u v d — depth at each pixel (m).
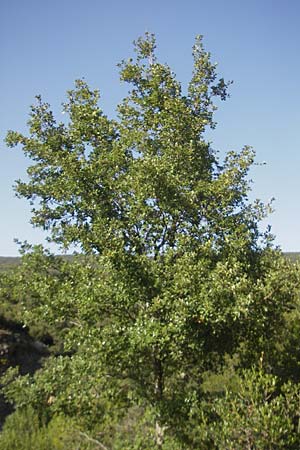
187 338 8.04
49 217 10.54
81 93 10.77
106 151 10.34
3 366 22.03
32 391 9.39
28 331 25.81
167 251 8.98
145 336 7.61
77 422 9.75
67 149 10.53
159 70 11.41
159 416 8.46
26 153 10.55
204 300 7.71
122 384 9.33
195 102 11.63
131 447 8.96
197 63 11.98
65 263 9.95
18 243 10.45
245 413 7.80
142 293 8.52
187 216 9.72
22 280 9.91
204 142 10.73
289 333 10.48
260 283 8.52
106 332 8.15
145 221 9.39
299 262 9.07
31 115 10.58
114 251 8.34
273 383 8.02
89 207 9.54
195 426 8.51
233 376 10.12
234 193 9.64
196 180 10.38
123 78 11.79
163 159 9.81
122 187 9.45
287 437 7.74
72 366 9.02
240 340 9.21
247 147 10.24
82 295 8.61
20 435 14.33
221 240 9.28
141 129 11.09
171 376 9.62
